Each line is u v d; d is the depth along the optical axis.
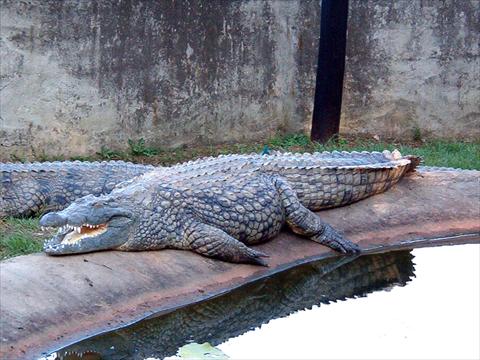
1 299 5.86
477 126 11.95
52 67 9.91
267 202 7.57
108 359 5.84
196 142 11.05
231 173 7.66
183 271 6.91
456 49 11.87
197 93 10.95
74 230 6.76
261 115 11.53
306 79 11.79
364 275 7.52
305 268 7.53
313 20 11.70
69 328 5.93
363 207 8.42
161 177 7.41
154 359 5.87
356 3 11.59
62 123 10.05
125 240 6.94
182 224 7.19
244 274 7.17
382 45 11.71
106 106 10.31
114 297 6.30
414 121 11.91
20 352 5.60
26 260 6.42
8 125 9.73
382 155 9.03
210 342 6.18
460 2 11.78
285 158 8.13
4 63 9.61
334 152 8.88
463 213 8.57
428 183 8.88
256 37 11.31
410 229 8.31
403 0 11.65
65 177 8.34
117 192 7.10
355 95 11.77
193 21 10.76
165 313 6.42
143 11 10.38
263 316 6.73
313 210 8.23
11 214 8.10
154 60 10.55
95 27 10.09
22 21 9.66
